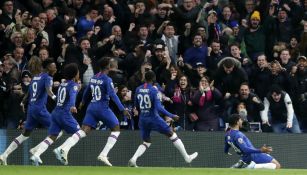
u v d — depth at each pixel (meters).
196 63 66.94
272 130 64.06
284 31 72.81
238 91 64.19
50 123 53.22
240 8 76.81
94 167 51.28
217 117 62.94
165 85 62.81
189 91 62.47
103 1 72.75
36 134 58.34
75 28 70.50
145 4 73.44
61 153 51.53
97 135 59.41
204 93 62.16
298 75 65.94
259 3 75.75
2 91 60.38
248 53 71.56
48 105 60.69
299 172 48.81
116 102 52.28
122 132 59.81
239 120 55.53
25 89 60.59
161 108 53.97
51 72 53.88
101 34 69.56
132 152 60.06
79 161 59.03
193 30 69.19
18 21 67.38
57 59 65.06
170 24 68.94
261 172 47.72
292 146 63.50
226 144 55.75
